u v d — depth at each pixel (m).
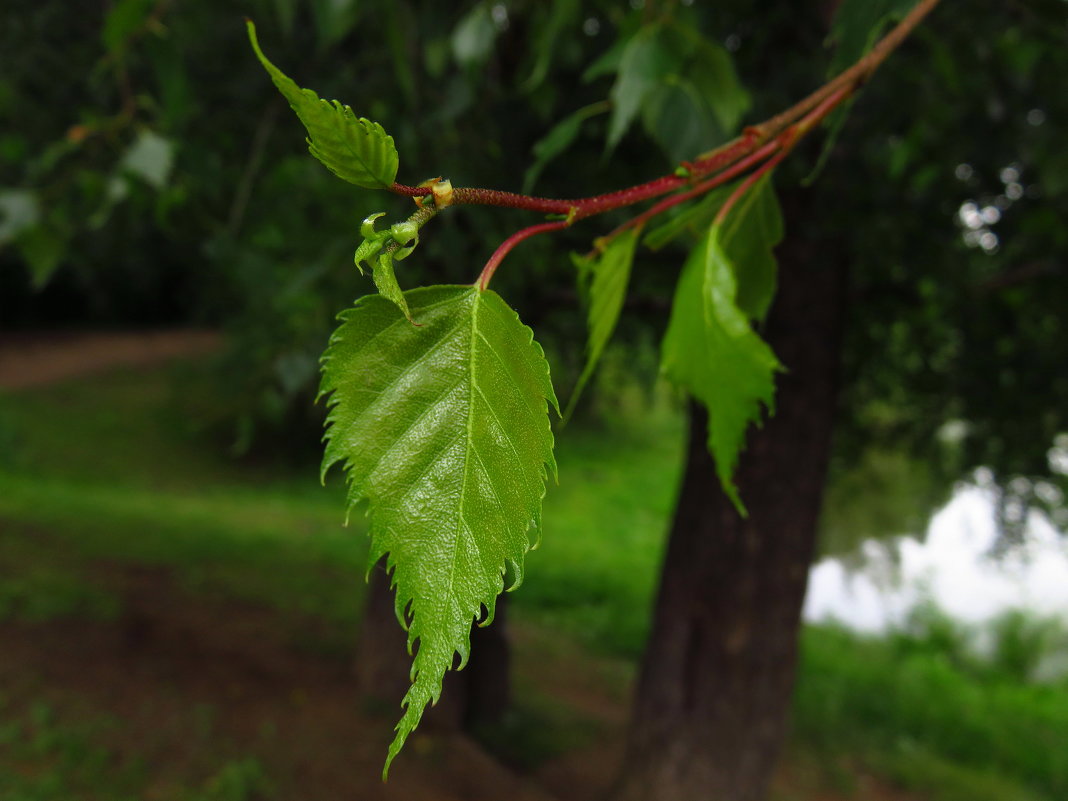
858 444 7.02
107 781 4.54
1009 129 3.56
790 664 4.46
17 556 8.12
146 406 17.95
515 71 3.18
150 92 3.54
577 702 7.49
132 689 5.65
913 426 6.83
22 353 22.28
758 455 4.23
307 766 5.06
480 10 2.14
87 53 3.79
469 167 2.95
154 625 6.89
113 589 7.57
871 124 3.25
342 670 6.52
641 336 5.82
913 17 0.75
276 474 15.85
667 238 0.87
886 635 12.43
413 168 2.87
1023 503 6.52
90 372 20.61
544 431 0.46
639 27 1.74
